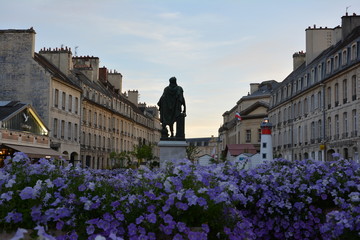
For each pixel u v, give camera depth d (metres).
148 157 52.03
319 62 42.41
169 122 16.53
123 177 8.36
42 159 8.20
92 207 6.38
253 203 8.88
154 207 6.30
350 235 6.39
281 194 8.71
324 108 40.41
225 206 6.66
